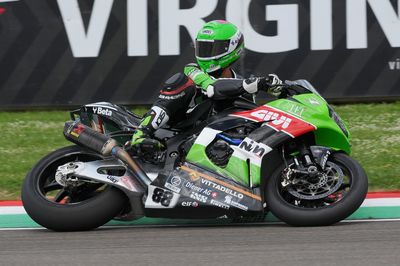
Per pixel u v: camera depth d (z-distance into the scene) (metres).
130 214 21.09
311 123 20.39
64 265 16.67
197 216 20.34
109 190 20.66
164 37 33.88
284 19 33.44
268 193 20.36
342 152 20.67
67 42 34.38
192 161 20.72
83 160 21.98
